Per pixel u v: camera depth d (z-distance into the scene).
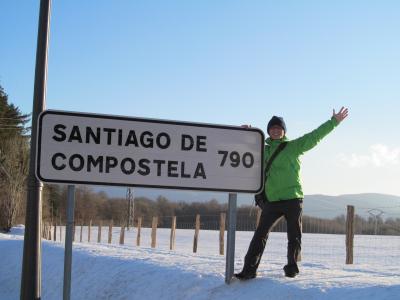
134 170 6.10
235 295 6.38
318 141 6.54
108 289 8.78
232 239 6.74
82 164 5.95
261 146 6.53
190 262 9.19
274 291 6.05
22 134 64.38
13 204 48.56
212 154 6.38
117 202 91.12
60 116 5.93
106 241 33.56
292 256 6.59
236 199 6.71
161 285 7.71
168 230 55.38
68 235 5.88
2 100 65.38
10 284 12.66
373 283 6.03
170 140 6.24
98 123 6.02
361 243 27.53
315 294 5.74
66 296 5.82
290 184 6.59
